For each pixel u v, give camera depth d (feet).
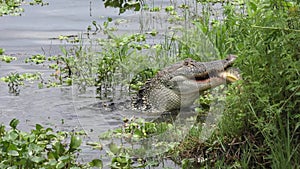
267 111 34.32
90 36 54.34
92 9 72.08
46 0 79.20
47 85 50.93
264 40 34.99
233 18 44.11
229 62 41.68
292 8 34.99
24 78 52.75
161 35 46.50
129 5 53.88
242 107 35.73
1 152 32.91
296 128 33.06
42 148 34.58
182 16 53.47
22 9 74.49
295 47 34.06
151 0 68.33
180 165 36.68
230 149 35.91
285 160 33.35
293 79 34.12
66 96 48.37
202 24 52.85
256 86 34.58
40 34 64.44
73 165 33.88
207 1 66.33
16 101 47.57
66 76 52.85
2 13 73.10
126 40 46.32
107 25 47.96
